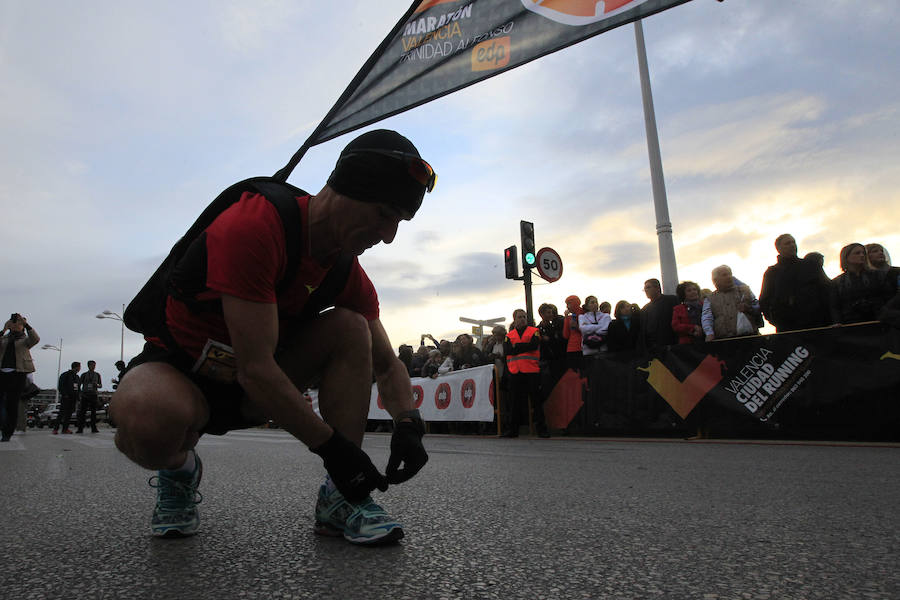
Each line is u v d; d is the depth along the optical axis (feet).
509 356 23.43
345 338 4.97
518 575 3.74
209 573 3.87
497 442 19.79
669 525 5.30
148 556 4.35
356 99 9.07
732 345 18.48
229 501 7.04
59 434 37.50
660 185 33.06
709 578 3.63
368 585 3.56
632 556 4.19
